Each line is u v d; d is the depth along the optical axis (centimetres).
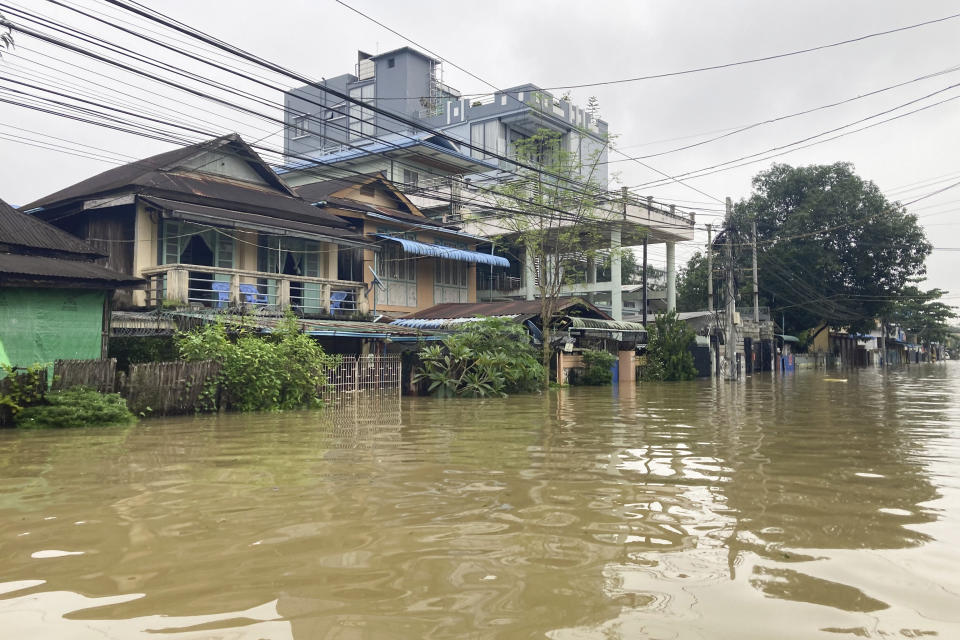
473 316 2523
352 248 2512
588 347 2888
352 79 5694
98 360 1230
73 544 446
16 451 863
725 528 482
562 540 452
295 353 1557
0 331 1331
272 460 787
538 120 4856
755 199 5091
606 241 3228
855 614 323
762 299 5194
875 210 4700
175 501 570
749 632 302
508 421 1241
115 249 1955
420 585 365
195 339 1436
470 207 3291
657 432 1068
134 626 312
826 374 4300
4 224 1592
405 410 1494
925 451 859
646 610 329
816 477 677
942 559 410
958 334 13625
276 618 321
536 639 295
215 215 1861
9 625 314
